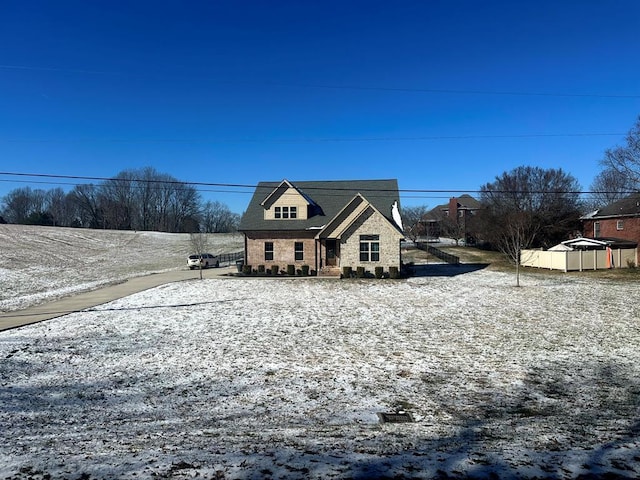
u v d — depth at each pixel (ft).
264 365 34.14
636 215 112.06
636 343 40.40
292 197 106.52
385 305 62.49
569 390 28.58
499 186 171.01
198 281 95.14
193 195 355.77
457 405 25.96
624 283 85.76
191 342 41.42
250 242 106.52
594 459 15.47
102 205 339.16
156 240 252.21
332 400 26.89
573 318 52.24
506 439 18.83
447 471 14.21
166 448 17.39
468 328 47.26
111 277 116.67
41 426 22.49
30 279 110.83
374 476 13.71
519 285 84.12
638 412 24.23
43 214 324.39
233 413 24.73
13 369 33.37
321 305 62.54
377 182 114.11
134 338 43.16
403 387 29.25
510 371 32.65
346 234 96.89
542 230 140.87
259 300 67.56
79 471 14.39
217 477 13.67
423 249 188.34
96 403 26.43
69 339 42.96
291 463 14.97
